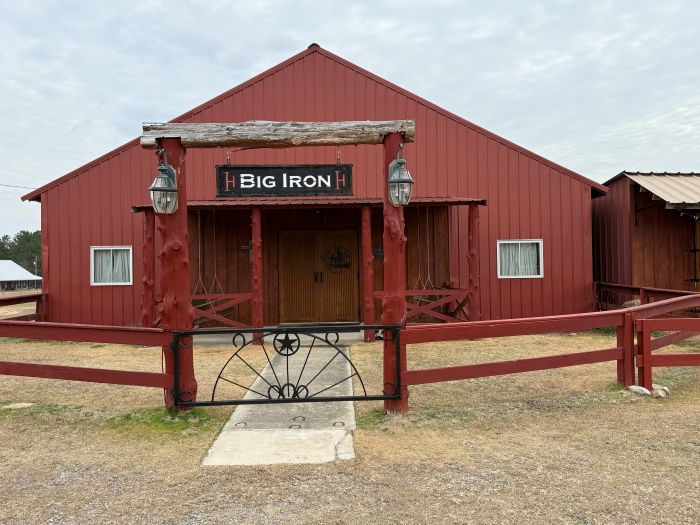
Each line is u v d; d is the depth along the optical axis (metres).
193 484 3.78
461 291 10.37
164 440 4.65
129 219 11.60
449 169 11.89
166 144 5.31
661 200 11.12
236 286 11.76
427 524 3.18
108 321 11.55
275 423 5.10
